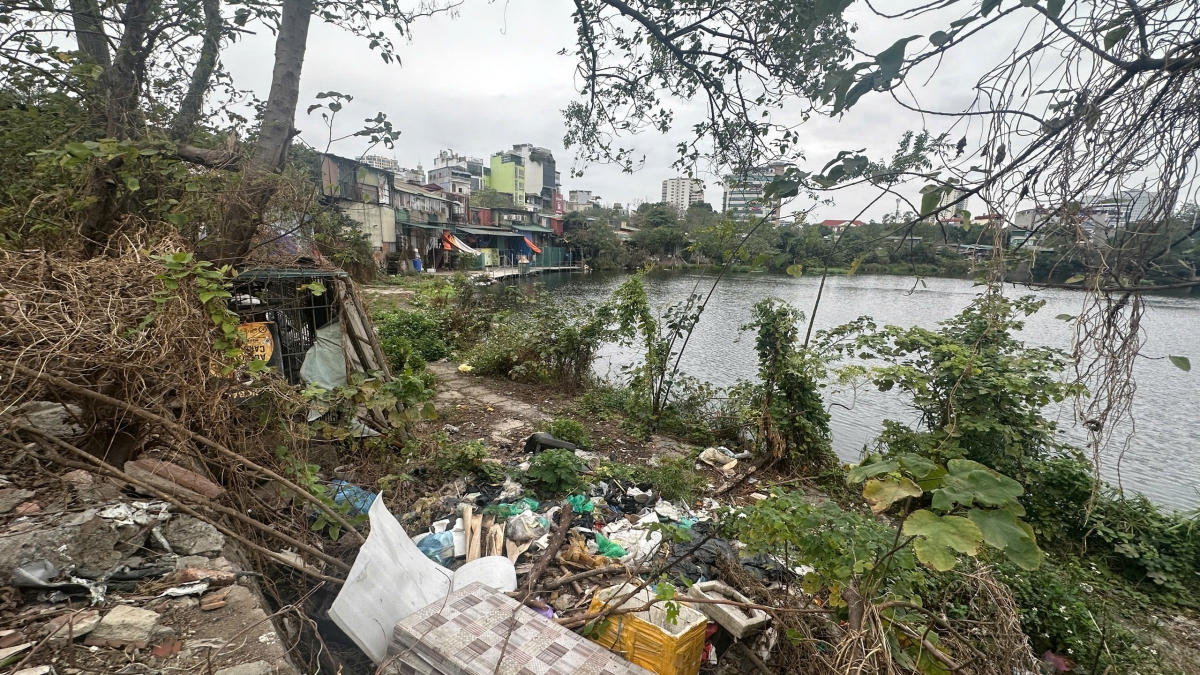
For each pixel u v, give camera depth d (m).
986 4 1.20
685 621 2.64
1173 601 4.27
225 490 2.83
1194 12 1.24
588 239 51.03
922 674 2.27
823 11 1.40
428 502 4.33
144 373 2.48
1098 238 1.45
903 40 1.28
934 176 1.60
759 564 3.76
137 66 3.66
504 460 5.74
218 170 3.70
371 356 5.32
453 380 9.45
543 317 10.54
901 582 2.52
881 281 25.92
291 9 3.72
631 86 4.40
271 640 2.01
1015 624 2.17
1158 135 1.34
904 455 1.63
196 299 2.66
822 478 6.02
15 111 3.54
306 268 4.91
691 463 6.08
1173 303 12.24
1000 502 1.38
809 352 6.34
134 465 2.73
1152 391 9.74
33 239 3.20
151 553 2.31
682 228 44.56
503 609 2.46
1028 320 13.81
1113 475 6.62
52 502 2.37
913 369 5.38
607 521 4.56
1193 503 5.97
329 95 3.55
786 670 2.84
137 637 1.92
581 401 8.34
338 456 4.61
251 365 2.85
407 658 2.21
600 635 2.69
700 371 11.17
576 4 4.05
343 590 2.49
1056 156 1.46
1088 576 4.38
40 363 2.20
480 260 39.06
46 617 1.93
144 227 3.23
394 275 25.75
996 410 5.01
